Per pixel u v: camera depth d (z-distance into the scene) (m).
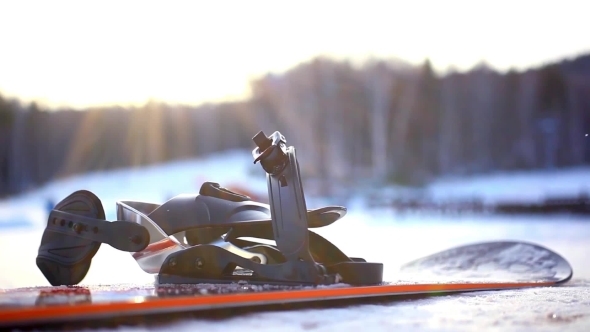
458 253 3.83
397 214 23.58
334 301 2.29
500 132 44.69
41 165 42.78
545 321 1.92
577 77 44.25
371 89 46.47
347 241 10.27
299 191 2.24
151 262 2.70
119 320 1.79
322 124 47.06
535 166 40.81
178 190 35.00
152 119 46.09
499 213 22.52
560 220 18.78
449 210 22.66
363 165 44.78
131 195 33.81
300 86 48.59
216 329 1.71
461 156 44.12
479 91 45.78
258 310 2.08
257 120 48.28
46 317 1.51
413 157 44.31
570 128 42.66
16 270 5.75
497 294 2.67
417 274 3.64
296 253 2.22
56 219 2.59
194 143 46.81
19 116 42.56
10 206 29.73
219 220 2.46
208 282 2.32
